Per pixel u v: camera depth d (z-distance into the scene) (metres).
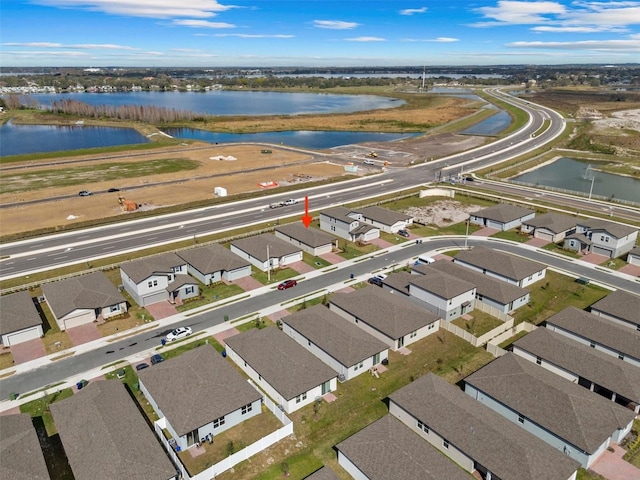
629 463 40.75
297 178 143.38
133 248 88.94
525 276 73.75
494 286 69.25
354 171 149.38
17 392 50.38
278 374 49.66
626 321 61.53
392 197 122.12
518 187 133.62
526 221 98.81
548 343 54.69
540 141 199.25
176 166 160.12
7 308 62.12
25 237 94.06
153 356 55.41
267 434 44.59
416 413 44.00
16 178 142.88
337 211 100.88
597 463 40.59
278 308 67.81
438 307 65.12
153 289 68.81
